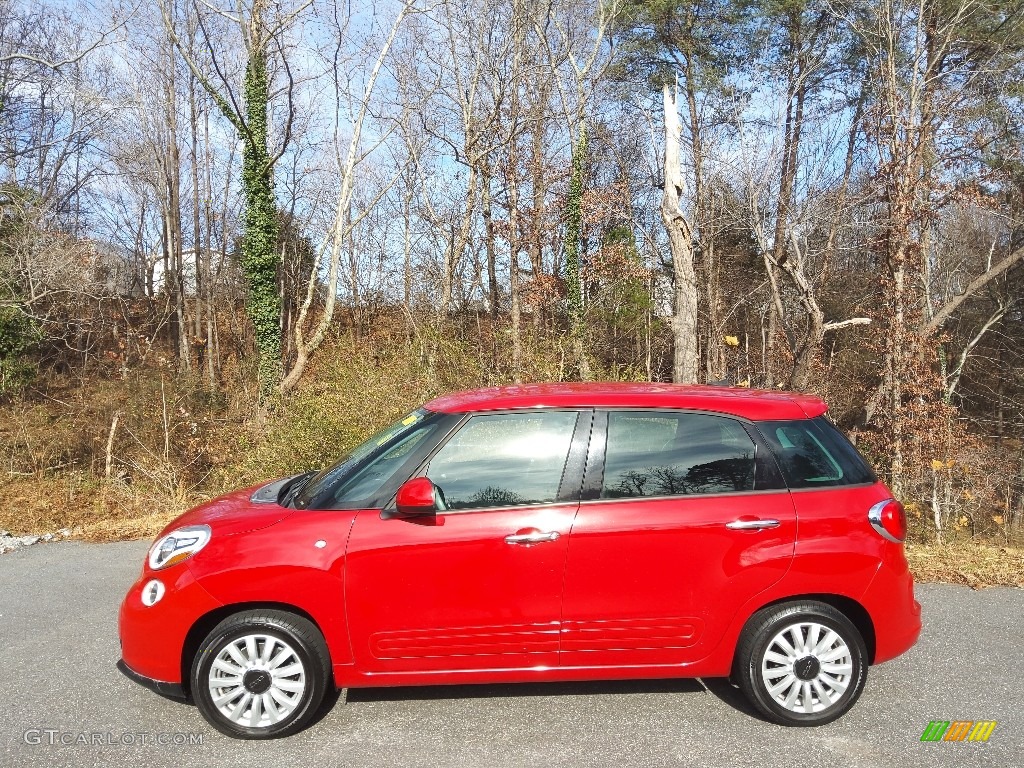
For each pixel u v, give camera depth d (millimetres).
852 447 3922
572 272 19203
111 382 18078
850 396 16047
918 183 11992
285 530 3619
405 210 27406
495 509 3625
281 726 3523
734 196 19641
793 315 18344
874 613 3652
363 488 3756
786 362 15680
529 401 3867
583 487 3668
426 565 3547
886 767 3271
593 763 3303
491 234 19438
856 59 23156
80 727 3668
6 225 18109
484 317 25125
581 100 22906
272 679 3537
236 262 34500
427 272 26078
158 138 29406
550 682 4055
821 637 3645
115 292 27031
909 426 11391
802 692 3631
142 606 3605
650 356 19406
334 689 4039
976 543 10000
